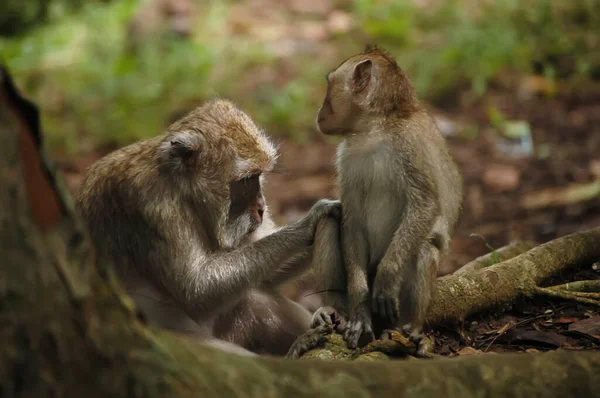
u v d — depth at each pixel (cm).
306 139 2545
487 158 2267
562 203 1953
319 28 3077
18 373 513
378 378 630
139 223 1059
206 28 3111
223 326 1131
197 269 1062
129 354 546
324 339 917
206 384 568
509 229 1873
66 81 3008
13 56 3219
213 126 1091
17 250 511
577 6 2872
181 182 1063
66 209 529
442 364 659
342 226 1014
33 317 515
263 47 2978
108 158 1119
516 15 2852
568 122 2406
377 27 2938
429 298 948
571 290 1077
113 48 3152
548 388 666
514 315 1067
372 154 998
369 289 1021
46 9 3572
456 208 1051
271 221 1214
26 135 513
